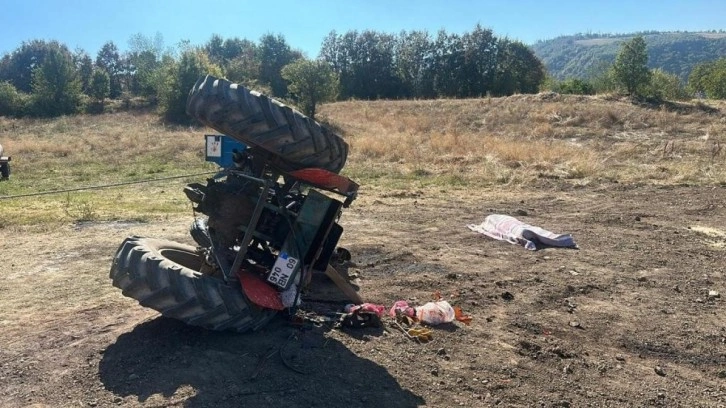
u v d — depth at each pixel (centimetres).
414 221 1022
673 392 445
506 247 841
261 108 462
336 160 510
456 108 3228
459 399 411
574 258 789
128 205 1190
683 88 4356
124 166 1906
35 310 569
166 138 2575
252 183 493
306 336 482
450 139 2148
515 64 5603
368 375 430
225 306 455
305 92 3288
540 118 2778
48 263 744
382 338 493
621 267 751
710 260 792
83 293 621
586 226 998
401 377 432
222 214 494
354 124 2984
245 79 5781
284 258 488
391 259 757
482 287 654
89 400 394
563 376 455
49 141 2673
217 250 500
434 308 541
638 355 506
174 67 3828
